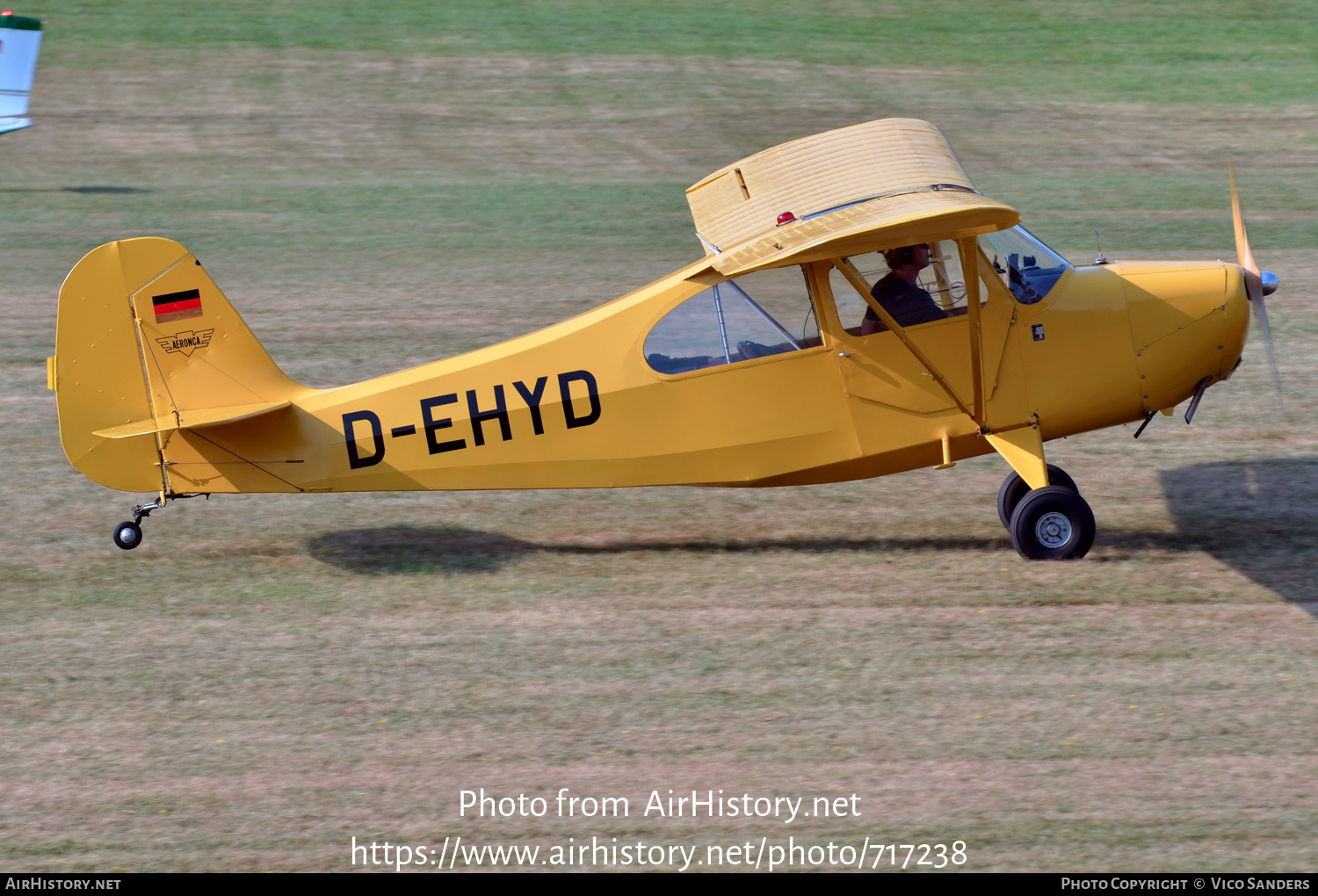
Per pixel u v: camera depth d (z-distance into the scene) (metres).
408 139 79.69
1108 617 25.88
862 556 29.50
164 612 27.11
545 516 32.53
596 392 28.25
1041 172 71.81
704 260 28.48
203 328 27.91
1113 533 30.20
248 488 28.50
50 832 19.52
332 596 27.88
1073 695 22.86
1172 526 30.50
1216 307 28.67
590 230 62.00
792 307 28.00
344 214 64.56
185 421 27.34
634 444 28.53
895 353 28.14
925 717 22.27
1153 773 20.44
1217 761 20.72
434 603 27.45
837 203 27.81
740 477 28.92
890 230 24.92
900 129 30.88
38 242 58.81
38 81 89.00
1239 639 24.78
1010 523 28.66
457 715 22.70
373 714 22.78
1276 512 31.14
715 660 24.56
